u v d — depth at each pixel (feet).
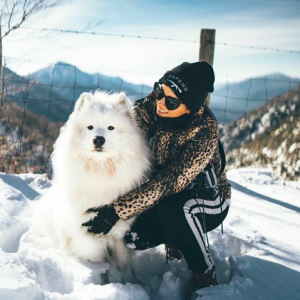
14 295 5.86
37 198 12.30
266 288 7.31
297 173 20.89
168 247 9.08
